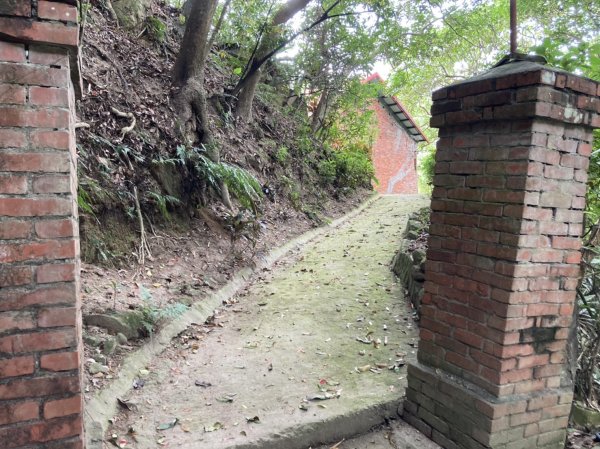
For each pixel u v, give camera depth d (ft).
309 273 17.65
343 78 31.94
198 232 17.30
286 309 13.92
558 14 21.91
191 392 9.02
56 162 4.79
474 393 7.27
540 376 7.36
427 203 30.81
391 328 12.37
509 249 6.79
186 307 11.90
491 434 6.91
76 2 4.71
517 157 6.70
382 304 14.02
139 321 10.67
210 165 17.57
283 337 11.89
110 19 20.61
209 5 19.15
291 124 32.89
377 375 9.82
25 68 4.61
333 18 26.99
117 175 14.48
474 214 7.39
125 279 12.78
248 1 24.30
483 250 7.22
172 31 25.96
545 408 7.40
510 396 7.09
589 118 6.93
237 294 15.42
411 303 13.82
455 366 7.80
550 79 6.38
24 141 4.65
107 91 16.10
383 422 8.63
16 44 4.56
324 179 31.83
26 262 4.74
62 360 4.97
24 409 4.86
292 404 8.57
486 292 7.18
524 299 6.90
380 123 53.62
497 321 6.98
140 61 19.95
